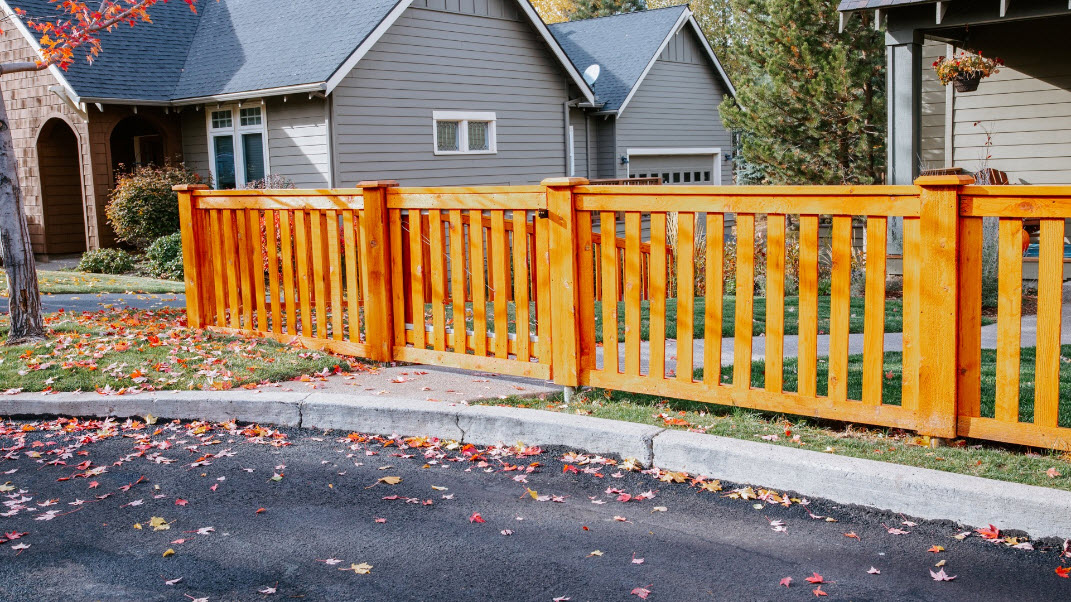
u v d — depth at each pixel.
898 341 7.04
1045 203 3.79
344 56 14.41
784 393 4.55
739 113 16.17
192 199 7.34
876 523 3.72
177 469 4.61
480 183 17.38
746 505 3.95
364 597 3.21
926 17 9.63
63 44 8.15
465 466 4.57
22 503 4.15
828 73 14.81
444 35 16.44
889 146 10.04
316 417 5.27
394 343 6.22
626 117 21.64
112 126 16.19
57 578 3.38
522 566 3.42
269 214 6.82
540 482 4.29
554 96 18.91
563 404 5.20
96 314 8.88
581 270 5.14
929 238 4.04
